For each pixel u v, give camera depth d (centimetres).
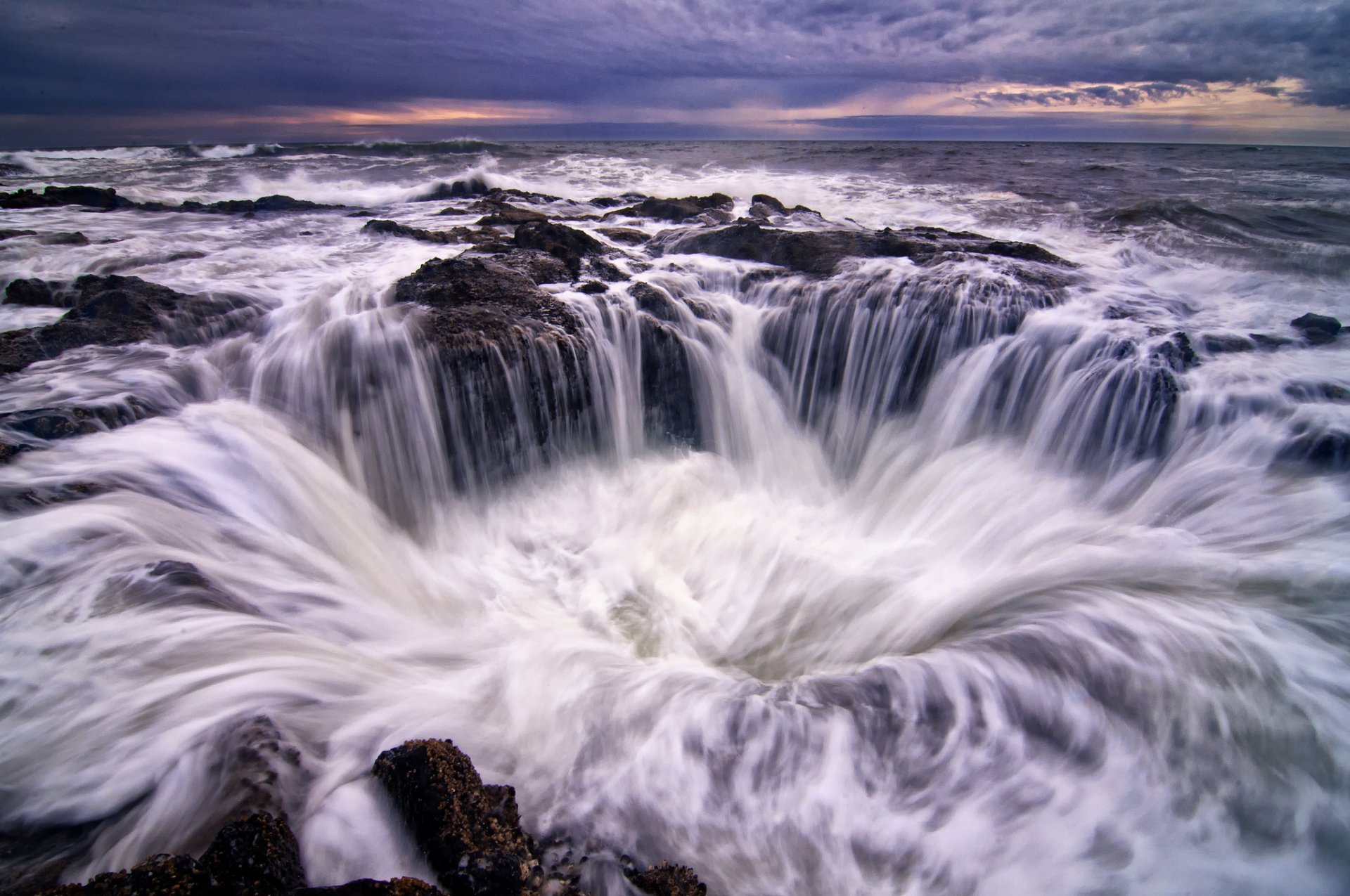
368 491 778
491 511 823
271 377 799
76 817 349
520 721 487
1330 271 1410
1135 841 402
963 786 439
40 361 802
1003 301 965
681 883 358
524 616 646
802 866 403
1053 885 385
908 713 486
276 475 697
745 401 1009
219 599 511
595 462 921
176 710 411
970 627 577
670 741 472
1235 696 464
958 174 3328
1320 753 429
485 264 1045
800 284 1069
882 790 440
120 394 726
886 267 1109
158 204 1958
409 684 507
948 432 936
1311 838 395
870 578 703
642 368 944
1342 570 561
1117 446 809
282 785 368
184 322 896
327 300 952
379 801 375
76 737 388
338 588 616
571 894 337
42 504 551
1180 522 694
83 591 480
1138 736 453
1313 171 3531
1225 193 2527
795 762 458
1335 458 688
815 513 865
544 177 3250
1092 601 568
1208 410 773
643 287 998
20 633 443
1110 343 856
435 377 796
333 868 337
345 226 1680
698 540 782
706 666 589
